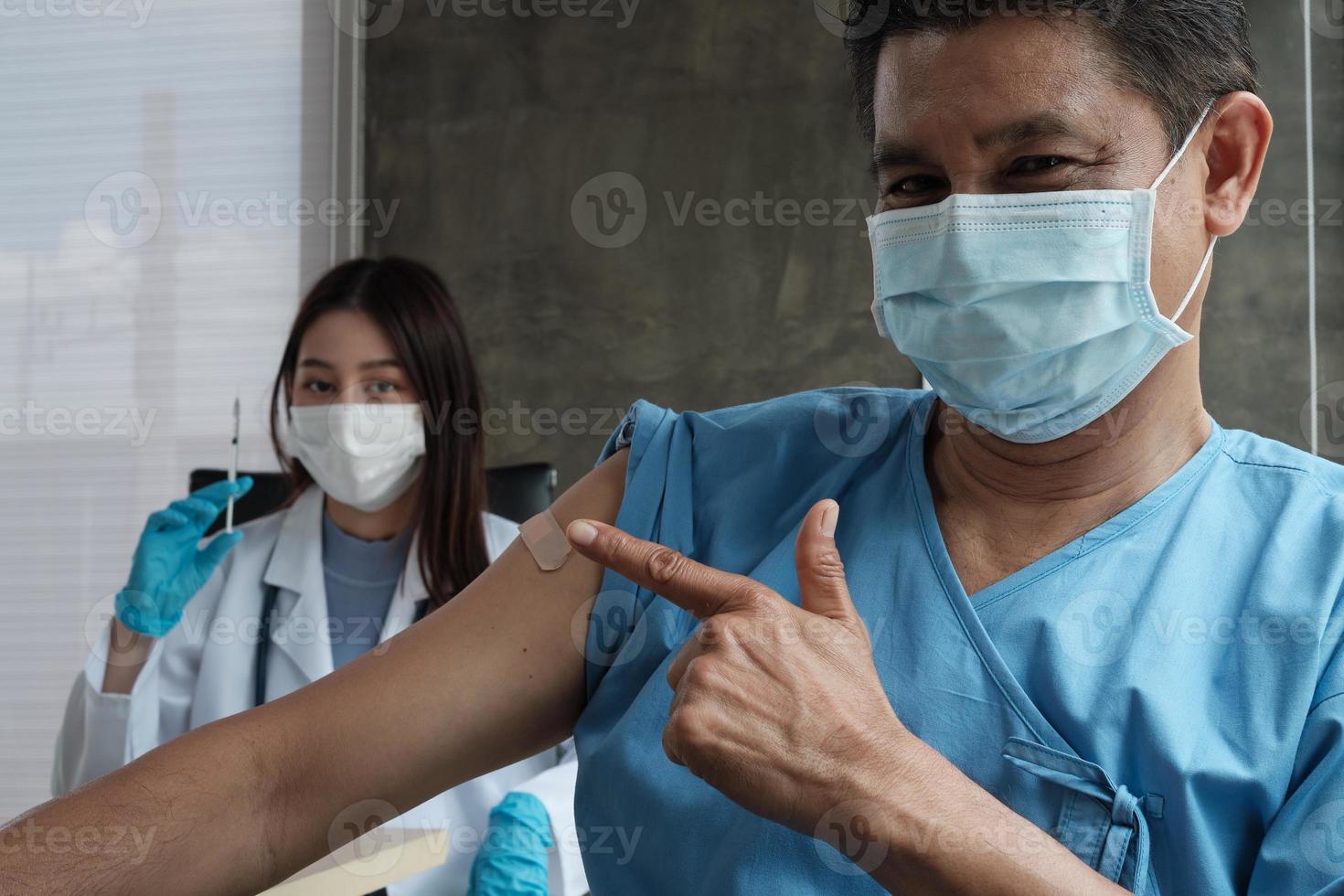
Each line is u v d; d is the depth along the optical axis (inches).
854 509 33.2
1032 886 23.6
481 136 178.9
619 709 31.8
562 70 177.3
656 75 174.7
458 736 30.6
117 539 153.9
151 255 158.6
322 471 84.9
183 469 156.7
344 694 30.2
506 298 176.7
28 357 154.3
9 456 153.6
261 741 29.6
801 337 168.4
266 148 164.1
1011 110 29.4
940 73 30.0
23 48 157.0
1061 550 30.3
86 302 156.3
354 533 88.5
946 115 29.9
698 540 33.9
